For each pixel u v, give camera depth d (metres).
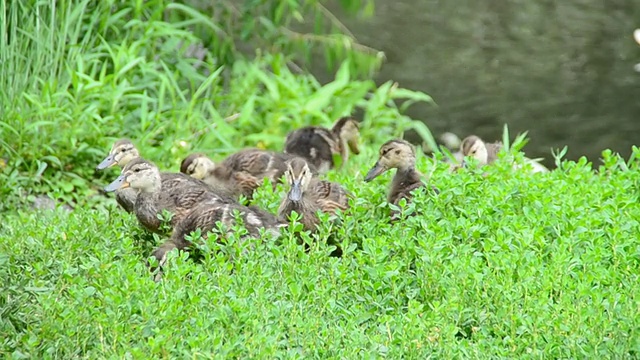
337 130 16.41
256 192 13.31
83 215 12.57
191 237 11.09
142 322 9.59
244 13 19.34
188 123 16.78
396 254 11.17
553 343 9.31
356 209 11.95
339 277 10.55
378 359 9.09
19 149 15.35
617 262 10.99
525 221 11.96
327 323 9.77
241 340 9.30
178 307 9.67
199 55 19.41
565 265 10.66
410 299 10.20
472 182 12.52
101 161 15.70
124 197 13.10
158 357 9.04
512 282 10.35
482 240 11.55
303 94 19.06
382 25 26.53
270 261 10.80
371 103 19.22
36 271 10.69
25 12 16.09
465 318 9.95
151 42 17.98
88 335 9.44
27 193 14.99
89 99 16.55
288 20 20.12
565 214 11.86
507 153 14.75
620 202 12.28
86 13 17.52
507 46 25.39
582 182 13.34
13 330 9.53
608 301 9.90
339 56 19.73
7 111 15.55
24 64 16.27
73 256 11.32
